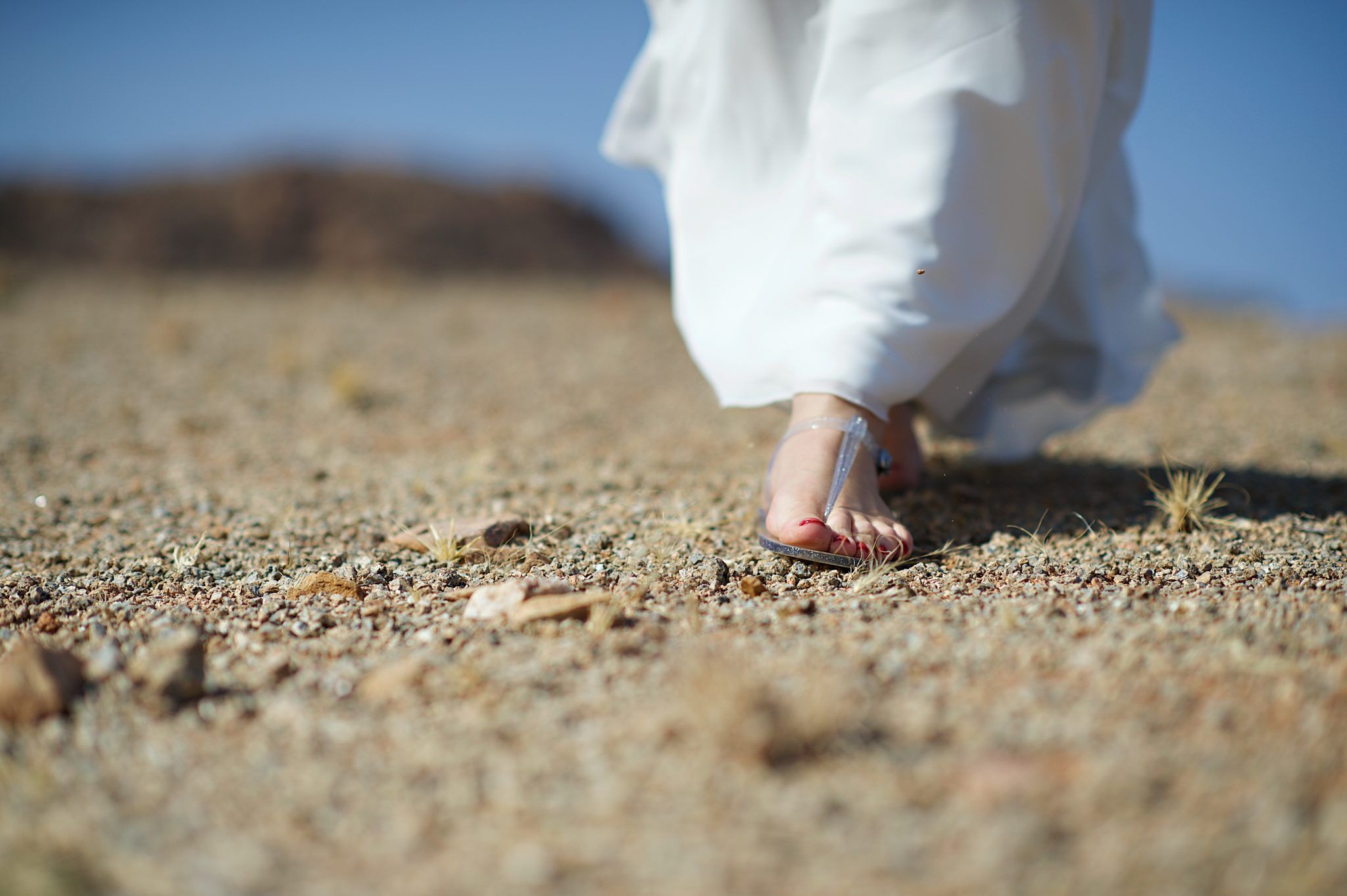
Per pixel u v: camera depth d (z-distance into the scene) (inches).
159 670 56.4
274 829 45.0
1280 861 40.4
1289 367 217.5
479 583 80.8
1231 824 42.4
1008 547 88.0
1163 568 80.8
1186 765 46.2
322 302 389.4
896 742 49.2
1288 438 145.7
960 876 40.4
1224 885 39.4
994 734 49.3
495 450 141.9
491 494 112.4
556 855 42.5
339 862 42.8
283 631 69.0
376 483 121.6
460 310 355.9
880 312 83.0
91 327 285.3
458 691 56.6
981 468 120.5
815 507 81.1
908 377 84.8
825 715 48.7
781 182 92.7
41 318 304.8
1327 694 52.2
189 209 692.7
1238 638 60.7
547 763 48.9
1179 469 120.9
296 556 88.4
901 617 67.7
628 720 52.1
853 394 83.4
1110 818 43.1
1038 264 89.0
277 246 669.9
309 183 721.0
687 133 98.4
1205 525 93.8
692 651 60.6
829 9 88.4
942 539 91.6
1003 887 39.7
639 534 93.8
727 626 67.2
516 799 46.3
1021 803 44.0
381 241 664.4
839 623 66.7
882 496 104.7
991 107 81.5
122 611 74.8
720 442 149.0
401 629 68.6
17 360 227.6
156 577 84.0
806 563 81.0
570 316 332.2
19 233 644.1
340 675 59.9
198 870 42.4
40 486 121.8
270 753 51.2
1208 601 70.1
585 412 178.4
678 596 74.5
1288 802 43.6
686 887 40.6
